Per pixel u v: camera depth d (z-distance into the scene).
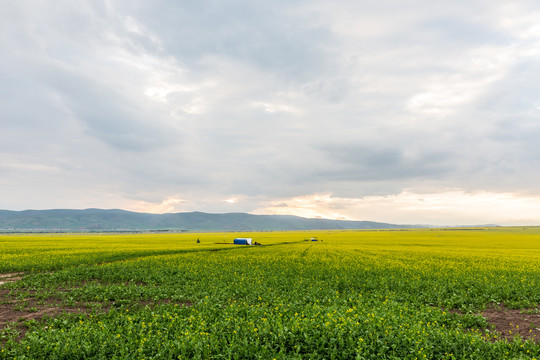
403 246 90.00
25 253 55.66
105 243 98.00
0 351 11.74
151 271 33.22
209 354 11.28
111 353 11.66
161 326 14.20
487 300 21.98
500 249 76.81
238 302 20.00
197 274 30.70
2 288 25.38
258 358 10.83
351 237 175.50
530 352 12.16
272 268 36.22
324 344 11.88
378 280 28.22
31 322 16.00
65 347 11.65
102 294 22.12
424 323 15.29
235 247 83.94
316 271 33.62
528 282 28.23
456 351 11.91
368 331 12.53
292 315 15.77
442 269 36.16
